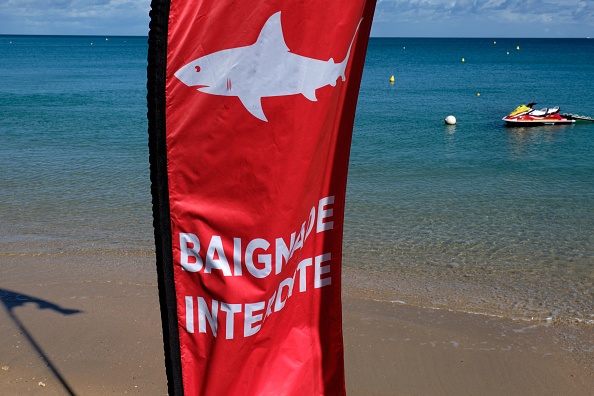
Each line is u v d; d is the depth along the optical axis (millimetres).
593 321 8055
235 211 2744
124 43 189375
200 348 2832
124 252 10328
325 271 3268
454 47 154875
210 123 2615
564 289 8984
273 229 2818
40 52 114125
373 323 7953
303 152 2826
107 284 9031
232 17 2549
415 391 6535
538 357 7234
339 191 3242
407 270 9656
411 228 11711
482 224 12008
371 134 23609
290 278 3072
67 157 18234
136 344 7312
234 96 2623
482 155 19484
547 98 36875
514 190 14828
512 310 8344
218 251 2756
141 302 8438
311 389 3256
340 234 3305
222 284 2785
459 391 6566
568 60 87375
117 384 6512
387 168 17297
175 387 2838
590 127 25125
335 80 2877
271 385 3100
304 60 2732
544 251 10516
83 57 94312
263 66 2643
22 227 11516
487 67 70250
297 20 2678
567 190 14883
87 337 7445
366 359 7125
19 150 19391
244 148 2691
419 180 15859
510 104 33812
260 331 2926
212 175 2682
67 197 13641
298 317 3232
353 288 8969
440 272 9586
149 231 11430
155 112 2561
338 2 2773
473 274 9516
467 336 7664
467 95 38688
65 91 40562
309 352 3232
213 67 2566
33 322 7805
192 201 2686
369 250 10484
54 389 6391
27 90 41125
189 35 2508
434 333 7723
